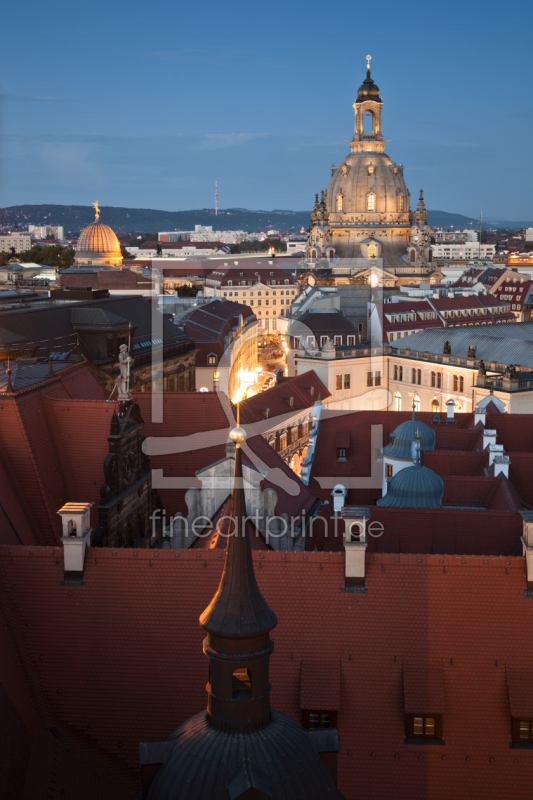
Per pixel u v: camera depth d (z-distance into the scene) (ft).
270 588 135.95
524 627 131.85
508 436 286.87
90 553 138.62
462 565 135.23
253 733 92.53
